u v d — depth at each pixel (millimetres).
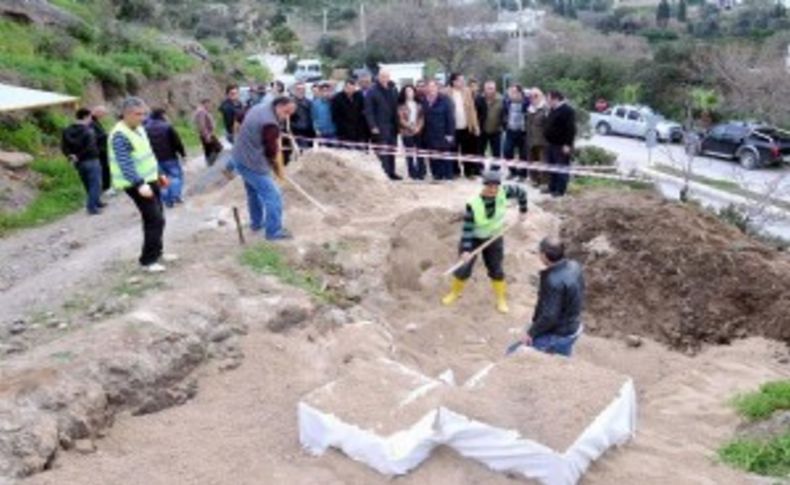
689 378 8461
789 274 9953
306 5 73562
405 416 6074
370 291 9227
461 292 9602
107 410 6613
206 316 7750
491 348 8617
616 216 10977
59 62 20156
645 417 7559
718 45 41000
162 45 28812
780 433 6934
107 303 8031
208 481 5914
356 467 5969
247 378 7320
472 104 13422
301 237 9797
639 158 32281
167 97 25328
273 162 9383
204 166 16922
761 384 8148
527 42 54125
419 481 5801
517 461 5770
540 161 13336
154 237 8828
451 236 10656
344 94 12969
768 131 31453
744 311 9734
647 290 10023
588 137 29078
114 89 21859
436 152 13008
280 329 8062
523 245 10891
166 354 7152
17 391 6293
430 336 8766
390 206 11219
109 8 31891
